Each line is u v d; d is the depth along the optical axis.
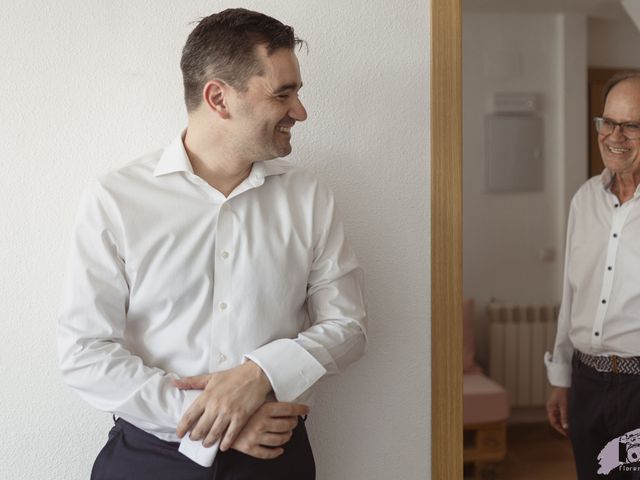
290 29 1.11
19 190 1.37
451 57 1.48
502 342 1.61
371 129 1.49
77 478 1.40
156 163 1.18
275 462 1.14
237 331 1.13
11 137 1.36
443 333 1.50
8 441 1.38
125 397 1.05
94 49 1.38
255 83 1.07
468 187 1.58
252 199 1.19
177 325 1.13
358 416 1.51
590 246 1.58
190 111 1.15
